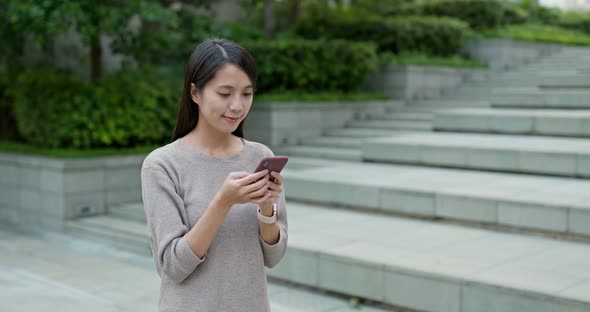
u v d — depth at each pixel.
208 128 2.14
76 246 7.21
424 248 5.23
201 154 2.13
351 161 8.98
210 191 2.09
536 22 17.83
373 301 5.03
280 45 10.27
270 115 9.86
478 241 5.48
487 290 4.23
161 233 2.01
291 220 6.41
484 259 4.87
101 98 8.12
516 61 13.73
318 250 5.17
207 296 2.02
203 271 2.03
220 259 2.04
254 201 1.94
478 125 9.02
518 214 5.73
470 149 7.63
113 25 7.61
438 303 4.48
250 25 13.78
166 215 2.02
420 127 9.98
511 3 17.31
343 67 10.84
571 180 6.81
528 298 4.05
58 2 7.12
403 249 5.20
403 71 11.71
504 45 13.39
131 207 8.03
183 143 2.16
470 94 12.01
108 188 8.07
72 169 7.70
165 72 9.40
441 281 4.45
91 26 7.36
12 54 8.88
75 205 7.77
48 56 9.84
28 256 6.75
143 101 8.39
